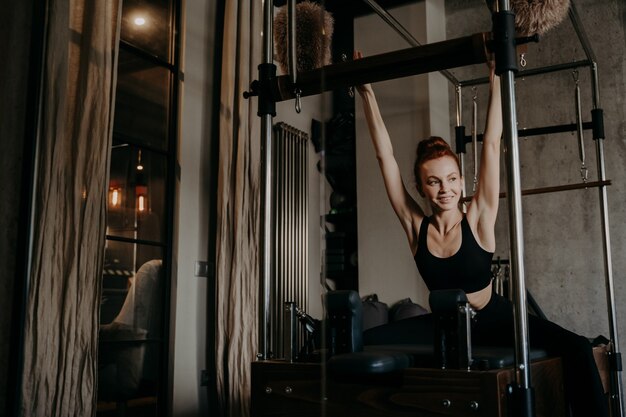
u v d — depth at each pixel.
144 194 3.70
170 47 3.89
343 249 4.71
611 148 4.22
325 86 1.58
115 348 3.35
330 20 2.07
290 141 4.82
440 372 1.22
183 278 3.80
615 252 4.13
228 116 4.02
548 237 4.34
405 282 3.81
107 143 2.99
